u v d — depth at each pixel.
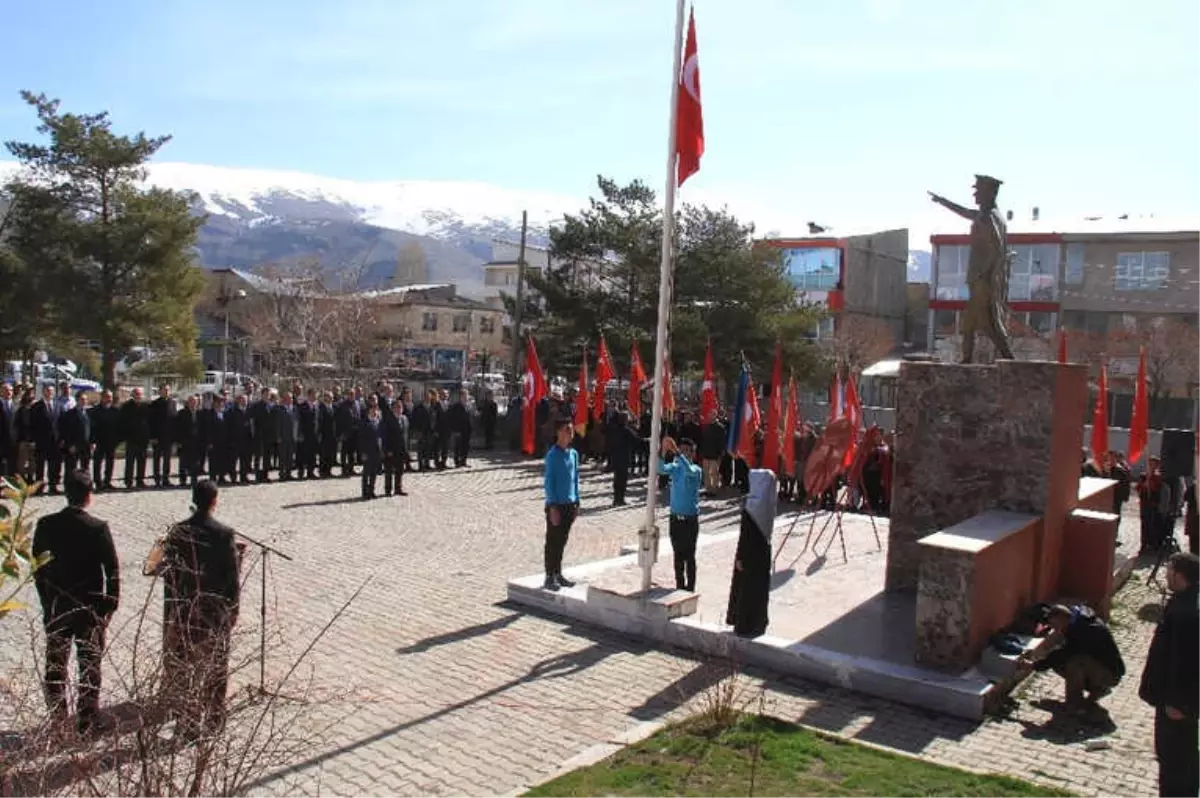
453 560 13.51
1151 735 7.81
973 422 11.17
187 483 19.70
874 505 20.00
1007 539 9.45
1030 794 6.33
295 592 11.29
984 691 8.14
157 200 30.38
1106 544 11.09
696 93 10.65
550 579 11.23
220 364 54.47
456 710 7.85
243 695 7.18
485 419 29.70
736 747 6.97
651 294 32.34
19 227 29.62
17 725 5.06
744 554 9.59
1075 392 11.39
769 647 9.23
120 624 9.46
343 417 22.25
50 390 19.66
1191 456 16.11
